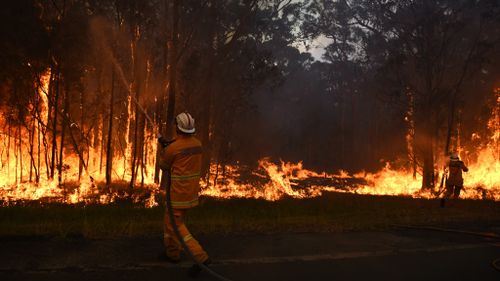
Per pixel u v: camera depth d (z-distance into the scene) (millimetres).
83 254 5777
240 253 6277
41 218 9062
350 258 6305
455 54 31422
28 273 5031
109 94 22766
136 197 16250
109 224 7602
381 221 9328
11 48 17312
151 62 21969
